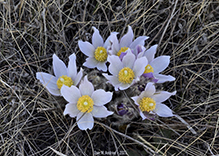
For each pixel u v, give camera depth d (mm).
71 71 634
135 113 629
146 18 709
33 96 649
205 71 681
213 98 680
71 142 648
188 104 681
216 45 706
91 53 660
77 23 700
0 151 633
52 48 690
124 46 655
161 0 695
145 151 651
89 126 615
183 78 692
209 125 650
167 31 711
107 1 688
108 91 630
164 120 661
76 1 699
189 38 688
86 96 620
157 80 622
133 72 631
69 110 615
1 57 663
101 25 707
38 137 649
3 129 639
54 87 635
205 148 656
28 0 678
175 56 699
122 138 652
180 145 656
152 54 645
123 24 704
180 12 710
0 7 675
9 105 647
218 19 714
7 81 657
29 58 659
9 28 661
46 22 683
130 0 711
